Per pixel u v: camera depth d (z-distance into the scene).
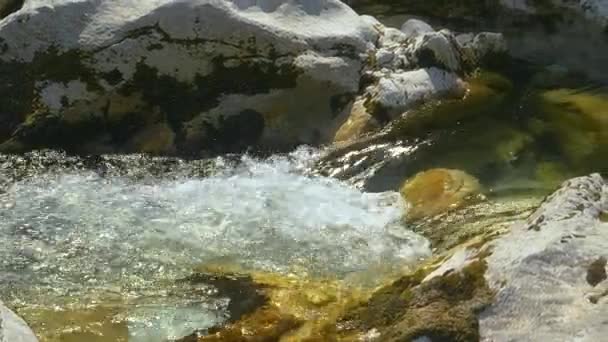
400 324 4.00
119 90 6.09
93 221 5.42
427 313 3.98
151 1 6.14
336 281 4.84
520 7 7.62
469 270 4.06
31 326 4.55
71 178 5.86
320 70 6.25
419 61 6.52
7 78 6.14
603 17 7.31
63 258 5.12
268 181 5.82
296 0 6.45
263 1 6.36
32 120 6.05
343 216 5.44
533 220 4.32
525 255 4.02
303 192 5.70
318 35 6.34
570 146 6.05
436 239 5.17
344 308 4.43
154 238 5.27
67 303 4.77
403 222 5.37
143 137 6.14
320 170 5.95
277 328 4.41
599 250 4.00
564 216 4.25
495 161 5.90
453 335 3.83
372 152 6.04
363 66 6.46
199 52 6.10
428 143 6.09
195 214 5.48
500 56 6.96
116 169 5.96
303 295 4.67
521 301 3.86
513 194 5.53
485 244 4.27
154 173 5.92
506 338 3.75
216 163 6.01
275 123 6.24
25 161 6.00
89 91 6.07
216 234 5.29
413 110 6.31
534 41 7.53
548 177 5.73
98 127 6.16
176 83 6.14
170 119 6.17
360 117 6.23
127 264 5.07
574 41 7.46
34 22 6.04
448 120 6.29
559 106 6.50
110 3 6.14
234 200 5.61
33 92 6.08
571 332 3.68
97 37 6.04
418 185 5.67
